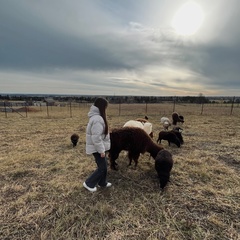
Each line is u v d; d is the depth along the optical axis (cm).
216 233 268
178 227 279
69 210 320
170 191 382
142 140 464
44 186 402
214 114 2095
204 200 352
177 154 629
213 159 567
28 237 260
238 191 384
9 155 609
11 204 335
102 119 317
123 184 407
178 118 1298
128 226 282
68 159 572
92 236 261
